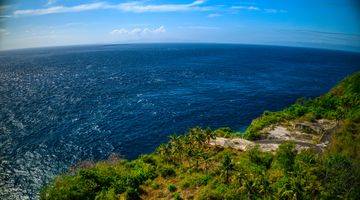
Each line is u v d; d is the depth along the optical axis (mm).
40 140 117375
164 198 67375
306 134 97812
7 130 127125
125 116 147625
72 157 104125
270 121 109812
